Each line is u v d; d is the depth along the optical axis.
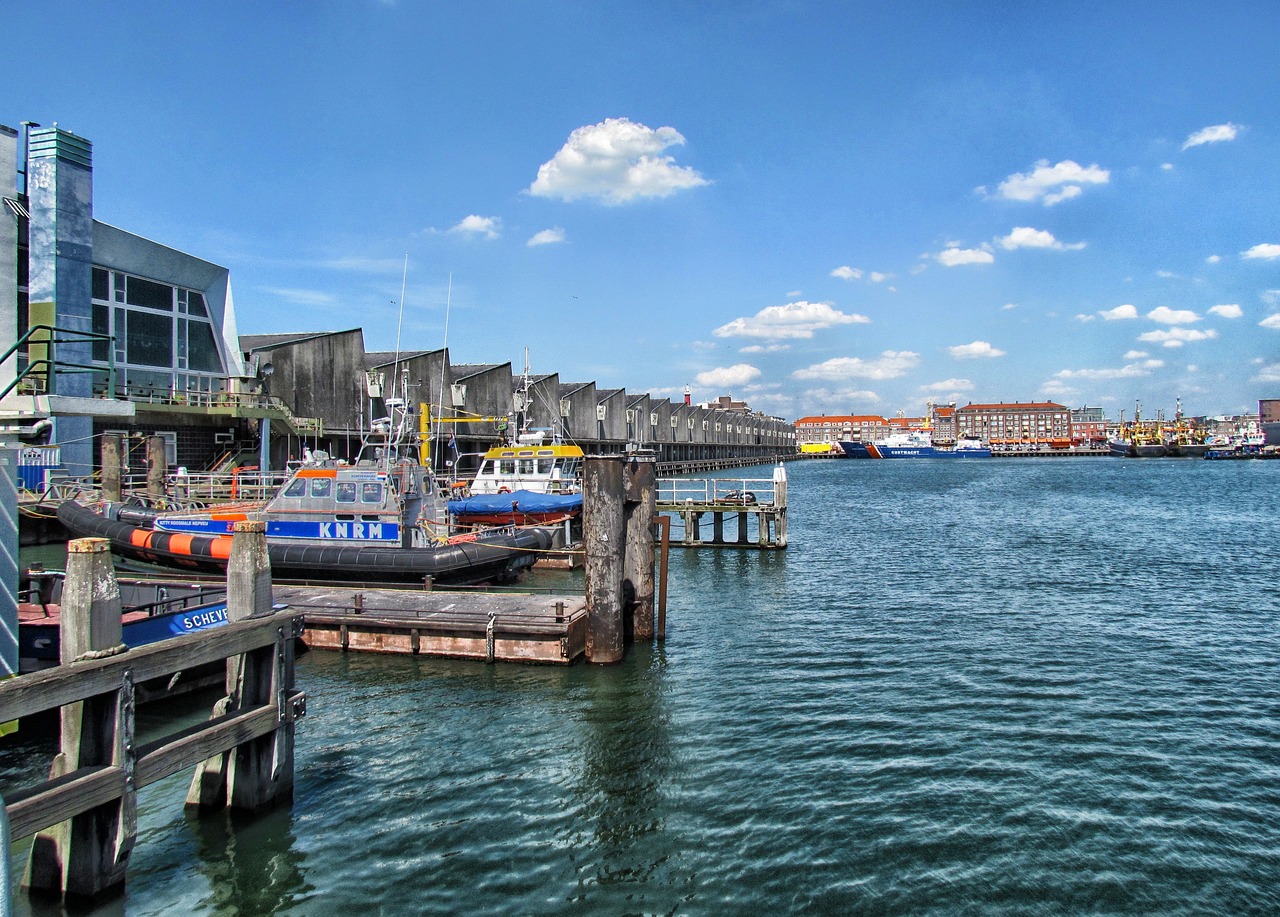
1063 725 13.01
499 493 29.91
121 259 35.56
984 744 12.23
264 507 24.78
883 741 12.34
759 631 19.17
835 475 113.75
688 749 12.02
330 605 17.73
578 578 25.22
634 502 17.89
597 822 9.88
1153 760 11.65
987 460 179.25
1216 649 17.48
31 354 11.70
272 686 9.20
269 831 9.41
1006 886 8.59
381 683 14.77
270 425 43.34
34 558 26.64
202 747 8.20
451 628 16.03
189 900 8.20
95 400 9.95
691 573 27.83
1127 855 9.18
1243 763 11.57
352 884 8.55
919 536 38.12
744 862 9.05
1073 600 22.75
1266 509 52.44
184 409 37.25
